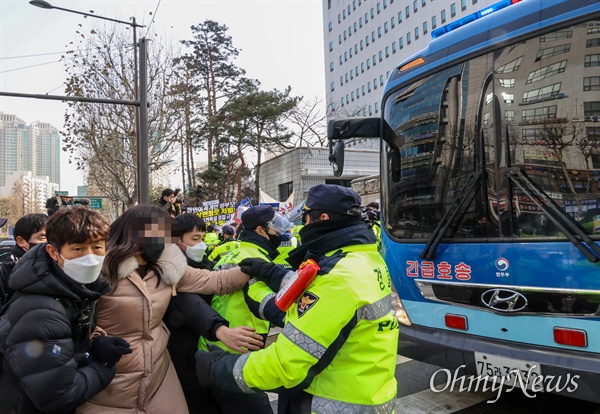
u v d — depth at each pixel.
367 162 25.12
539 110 3.07
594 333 2.63
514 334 2.99
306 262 1.65
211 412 2.56
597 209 2.73
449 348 3.31
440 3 45.28
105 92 19.38
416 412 3.57
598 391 2.54
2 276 3.13
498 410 3.56
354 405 1.58
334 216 1.79
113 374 1.87
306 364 1.54
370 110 56.00
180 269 2.18
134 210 2.10
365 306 1.59
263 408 2.54
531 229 3.00
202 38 32.72
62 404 1.65
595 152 2.79
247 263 2.20
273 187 27.39
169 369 2.25
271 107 24.75
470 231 3.34
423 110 3.87
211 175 28.05
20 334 1.63
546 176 2.98
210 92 32.66
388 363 1.66
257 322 2.40
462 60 3.57
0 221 4.27
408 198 3.91
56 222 1.72
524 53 3.19
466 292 3.29
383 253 4.17
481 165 3.34
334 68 64.69
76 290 1.77
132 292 2.01
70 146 20.23
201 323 2.20
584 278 2.69
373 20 55.88
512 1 3.56
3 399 1.93
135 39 18.55
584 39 2.91
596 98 2.82
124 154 21.03
